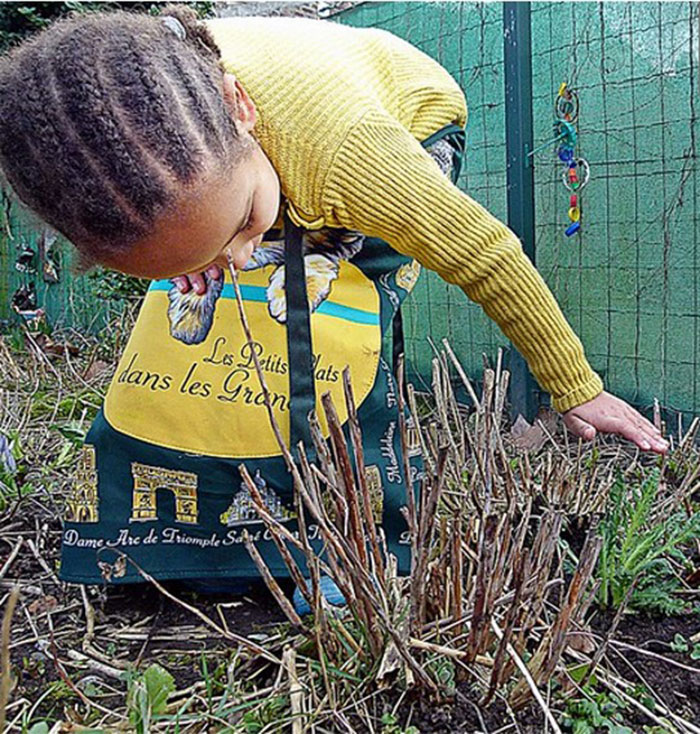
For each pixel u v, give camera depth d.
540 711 1.02
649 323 2.61
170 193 1.00
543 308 1.29
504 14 2.66
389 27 3.34
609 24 2.62
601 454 2.13
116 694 1.14
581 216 2.73
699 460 1.72
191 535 1.39
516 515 1.48
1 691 0.68
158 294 1.47
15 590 0.67
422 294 3.26
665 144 2.52
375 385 1.42
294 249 1.35
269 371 1.38
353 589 1.07
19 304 4.97
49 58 1.03
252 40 1.40
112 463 1.41
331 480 1.07
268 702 1.07
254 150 1.17
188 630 1.31
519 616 1.08
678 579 1.36
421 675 1.00
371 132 1.30
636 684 1.11
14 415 2.64
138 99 1.00
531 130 2.69
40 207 1.03
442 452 0.99
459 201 1.28
